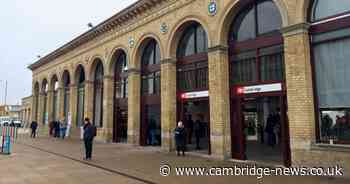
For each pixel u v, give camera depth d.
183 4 15.63
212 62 13.74
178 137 14.68
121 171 10.52
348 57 9.73
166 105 16.30
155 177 9.45
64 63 29.33
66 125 28.61
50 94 32.31
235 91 13.30
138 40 19.02
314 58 10.54
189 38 16.20
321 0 10.52
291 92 10.59
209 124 13.94
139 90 19.50
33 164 12.52
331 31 10.11
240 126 13.03
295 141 10.35
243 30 13.38
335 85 10.01
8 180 9.25
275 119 13.48
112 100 22.20
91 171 10.85
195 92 15.25
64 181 9.09
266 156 13.06
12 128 25.36
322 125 10.20
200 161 12.68
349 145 9.25
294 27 10.55
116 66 22.45
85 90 24.95
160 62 17.72
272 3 12.19
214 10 13.81
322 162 9.59
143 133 19.05
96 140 23.08
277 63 11.77
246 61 13.03
